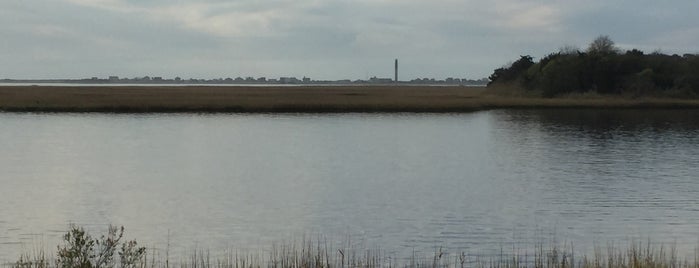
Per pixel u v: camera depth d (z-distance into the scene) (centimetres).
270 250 2384
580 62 12394
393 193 3528
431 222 2842
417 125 7762
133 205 3222
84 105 9262
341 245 2464
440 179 4012
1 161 4741
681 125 7638
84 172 4275
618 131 6988
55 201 3306
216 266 2144
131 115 8838
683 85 11750
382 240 2541
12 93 12369
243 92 14762
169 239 2566
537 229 2716
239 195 3484
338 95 13400
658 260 2062
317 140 6200
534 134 6750
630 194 3475
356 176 4141
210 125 7594
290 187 3731
